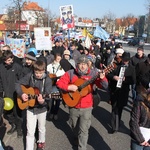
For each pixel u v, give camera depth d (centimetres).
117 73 586
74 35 3256
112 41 1759
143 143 346
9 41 992
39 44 1023
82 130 484
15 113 564
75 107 484
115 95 603
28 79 479
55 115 702
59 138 587
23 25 3756
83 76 488
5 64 577
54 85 584
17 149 522
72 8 1336
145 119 344
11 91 571
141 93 346
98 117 739
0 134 589
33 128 481
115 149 545
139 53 836
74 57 1145
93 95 502
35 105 471
